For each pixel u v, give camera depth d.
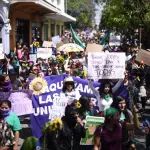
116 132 5.74
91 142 6.48
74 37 24.14
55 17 40.78
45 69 14.48
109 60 8.71
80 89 8.97
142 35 24.62
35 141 5.26
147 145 6.93
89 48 14.48
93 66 8.77
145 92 12.41
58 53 18.98
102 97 7.99
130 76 12.96
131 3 22.03
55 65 13.96
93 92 8.38
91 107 7.32
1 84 9.52
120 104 6.78
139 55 11.95
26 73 14.99
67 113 6.12
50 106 8.80
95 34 61.81
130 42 30.92
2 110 6.64
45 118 8.79
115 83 9.38
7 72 15.05
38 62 15.30
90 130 6.47
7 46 23.16
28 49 22.91
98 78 8.80
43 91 8.80
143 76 13.25
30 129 10.02
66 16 39.84
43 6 26.47
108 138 5.71
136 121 6.92
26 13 29.41
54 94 8.84
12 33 25.81
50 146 6.05
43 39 37.53
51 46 21.52
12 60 16.31
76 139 6.23
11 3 23.66
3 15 22.59
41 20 35.66
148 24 21.50
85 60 14.52
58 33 50.25
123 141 6.36
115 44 27.67
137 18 21.83
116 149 5.75
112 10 26.38
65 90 8.66
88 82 8.88
